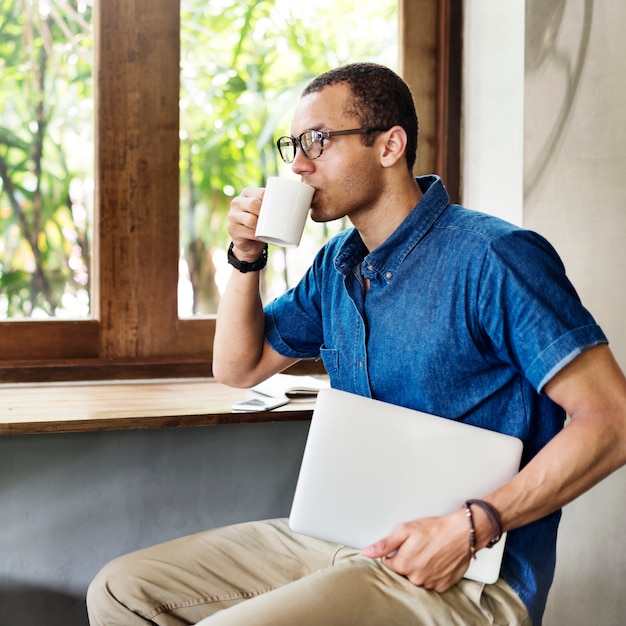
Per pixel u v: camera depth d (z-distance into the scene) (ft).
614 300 6.36
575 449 3.64
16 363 6.01
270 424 6.23
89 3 6.15
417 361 4.16
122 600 4.40
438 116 6.83
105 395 5.73
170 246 6.34
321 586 3.73
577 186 6.24
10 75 6.02
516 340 3.90
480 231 4.08
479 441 3.87
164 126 6.25
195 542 4.71
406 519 3.91
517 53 6.14
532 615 4.11
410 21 6.75
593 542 6.50
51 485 5.75
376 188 4.32
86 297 6.29
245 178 6.61
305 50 6.68
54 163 6.16
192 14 6.36
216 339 5.07
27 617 5.76
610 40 6.25
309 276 5.07
